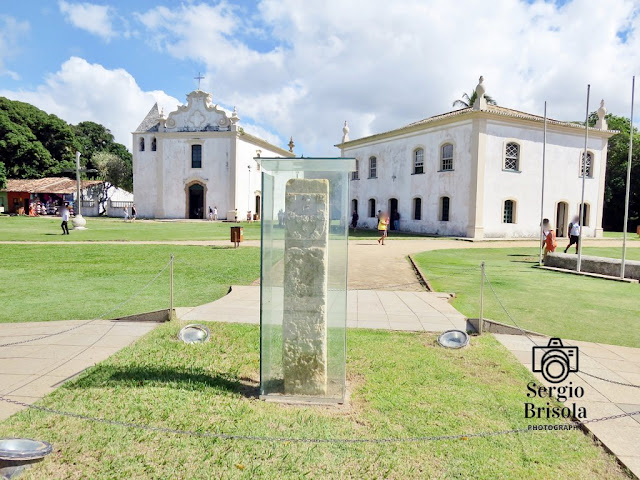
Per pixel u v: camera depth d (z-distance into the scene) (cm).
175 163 3975
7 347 543
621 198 3797
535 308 828
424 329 646
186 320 668
